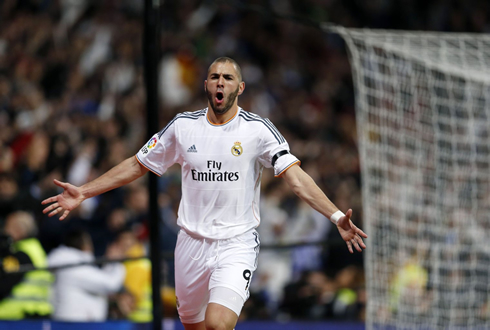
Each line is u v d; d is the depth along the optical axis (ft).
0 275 38.04
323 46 100.27
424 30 105.91
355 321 45.93
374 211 46.34
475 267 47.50
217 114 28.63
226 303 27.61
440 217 47.80
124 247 50.03
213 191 28.66
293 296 54.49
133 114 77.71
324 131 85.97
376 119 47.73
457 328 45.19
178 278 30.09
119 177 29.27
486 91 48.21
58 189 60.13
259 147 28.66
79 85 81.51
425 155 48.21
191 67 89.30
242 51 95.14
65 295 44.21
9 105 75.51
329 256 59.93
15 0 89.45
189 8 95.50
